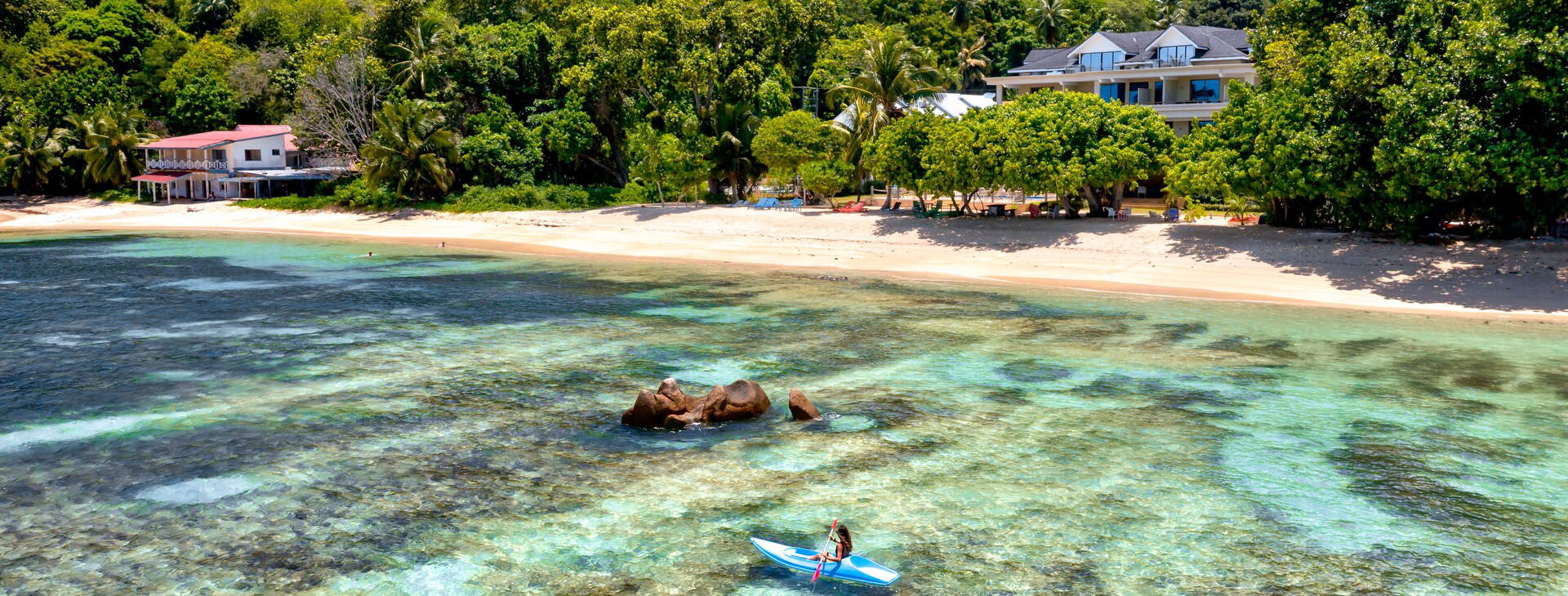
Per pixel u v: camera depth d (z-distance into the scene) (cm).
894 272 5109
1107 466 2041
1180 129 7744
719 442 2202
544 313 3891
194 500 1836
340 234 7238
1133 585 1518
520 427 2306
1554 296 3944
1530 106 3822
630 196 8394
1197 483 1945
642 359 3039
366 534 1692
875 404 2511
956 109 8756
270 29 11738
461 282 4800
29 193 10131
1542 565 1585
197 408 2448
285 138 9762
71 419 2348
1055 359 3042
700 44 7388
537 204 7994
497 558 1605
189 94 10500
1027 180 5456
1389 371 2880
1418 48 4056
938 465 2044
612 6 8325
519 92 8981
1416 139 3909
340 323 3634
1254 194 4866
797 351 3164
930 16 12319
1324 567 1579
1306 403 2523
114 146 9631
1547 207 4231
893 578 1505
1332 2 4869
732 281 4834
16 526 1716
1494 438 2233
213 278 4912
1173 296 4294
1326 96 4312
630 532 1705
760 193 8862
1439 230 4812
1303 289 4316
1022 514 1791
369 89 8775
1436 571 1566
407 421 2344
